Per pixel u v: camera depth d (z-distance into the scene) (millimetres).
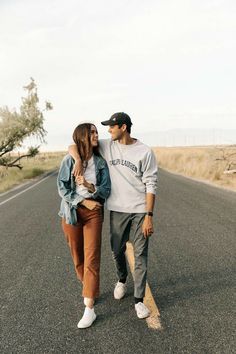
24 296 4457
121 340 3338
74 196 3766
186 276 4867
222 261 5434
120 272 4195
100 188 3807
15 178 23516
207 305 3979
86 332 3518
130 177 3896
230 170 19906
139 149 3896
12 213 10562
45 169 36000
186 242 6547
